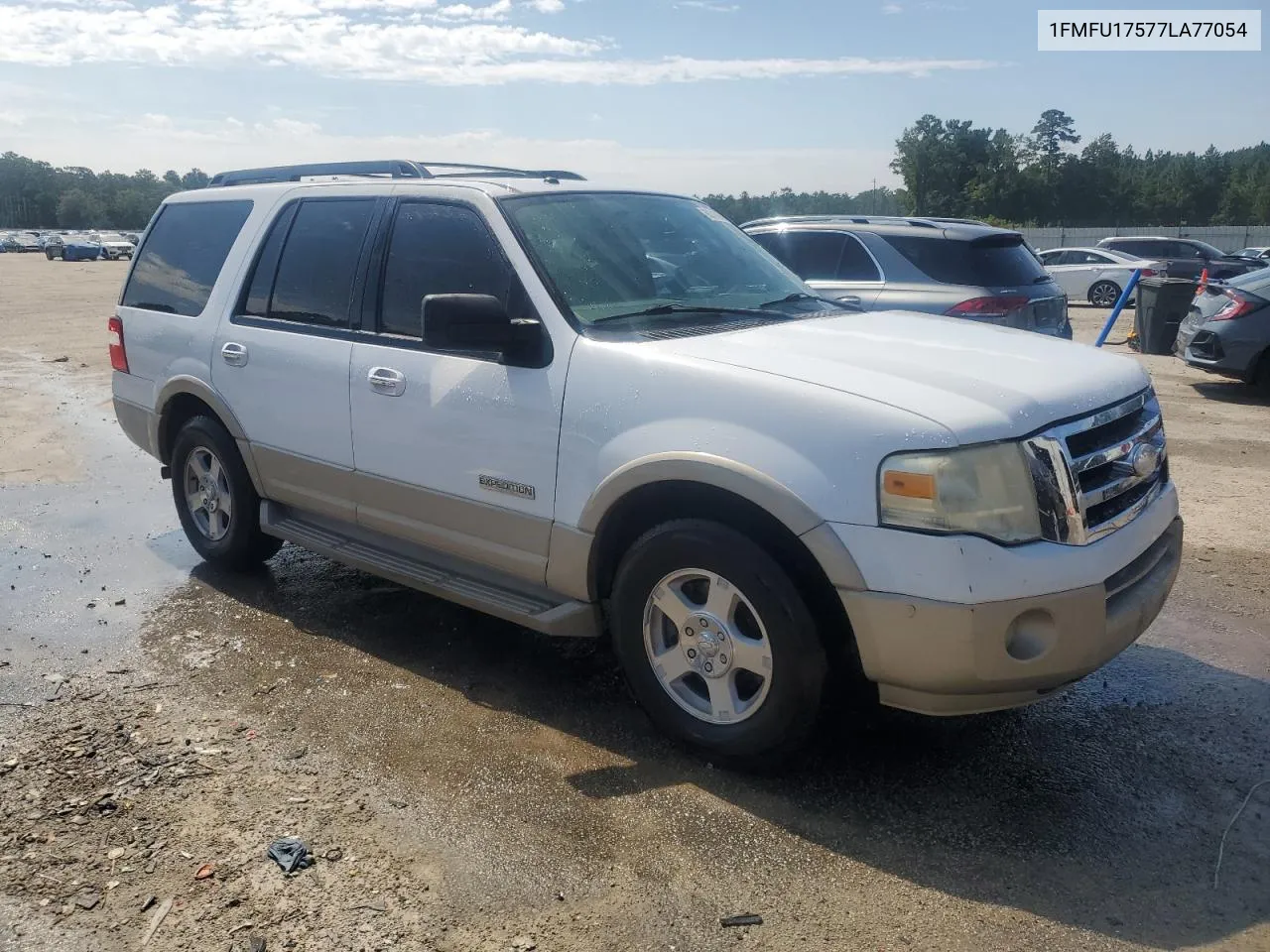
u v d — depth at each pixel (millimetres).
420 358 4305
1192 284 14500
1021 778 3596
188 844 3225
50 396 11570
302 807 3424
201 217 5695
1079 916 2873
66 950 2768
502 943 2783
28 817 3371
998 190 91188
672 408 3521
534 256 4043
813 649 3324
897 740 3861
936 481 3061
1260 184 95250
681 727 3693
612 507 3691
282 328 4977
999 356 3682
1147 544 3514
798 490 3221
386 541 4762
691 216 4867
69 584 5629
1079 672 3225
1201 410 10586
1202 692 4266
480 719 4055
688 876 3061
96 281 37562
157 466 8383
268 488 5207
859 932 2814
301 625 5035
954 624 3059
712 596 3527
